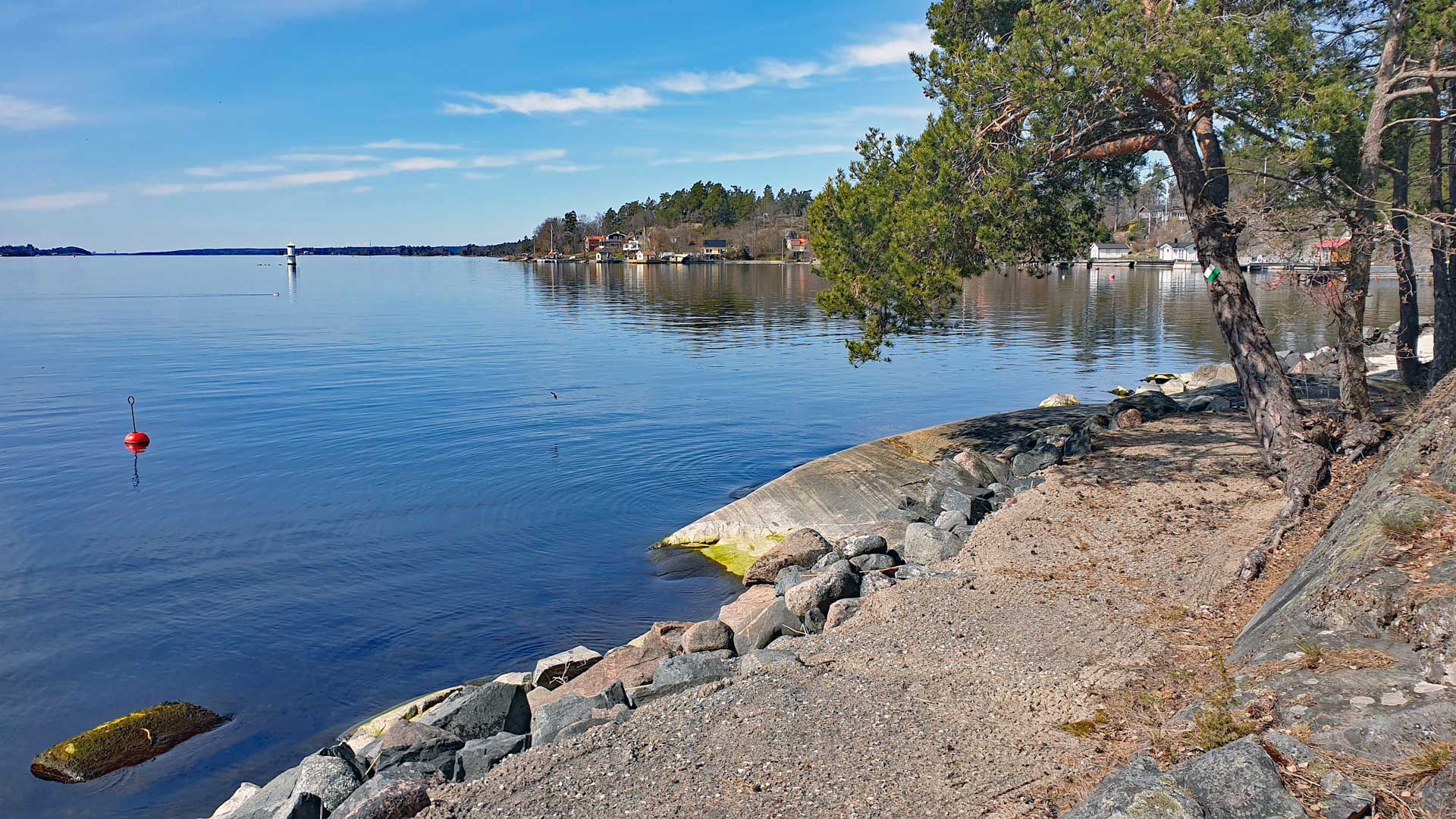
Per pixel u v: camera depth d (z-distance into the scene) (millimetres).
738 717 7445
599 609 13680
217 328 57719
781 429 26672
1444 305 17062
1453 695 5188
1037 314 63750
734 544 16219
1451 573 6148
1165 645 7961
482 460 22953
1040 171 13852
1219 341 47344
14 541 16844
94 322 61875
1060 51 12547
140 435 24250
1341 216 12492
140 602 14000
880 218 14711
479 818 6242
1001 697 7348
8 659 12070
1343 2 14078
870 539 13797
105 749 9766
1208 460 14867
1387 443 11648
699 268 170375
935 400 31484
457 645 12477
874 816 5773
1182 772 5059
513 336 52781
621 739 7238
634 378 36219
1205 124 13789
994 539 12312
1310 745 5152
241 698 11031
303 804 7203
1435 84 13172
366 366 39750
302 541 16844
